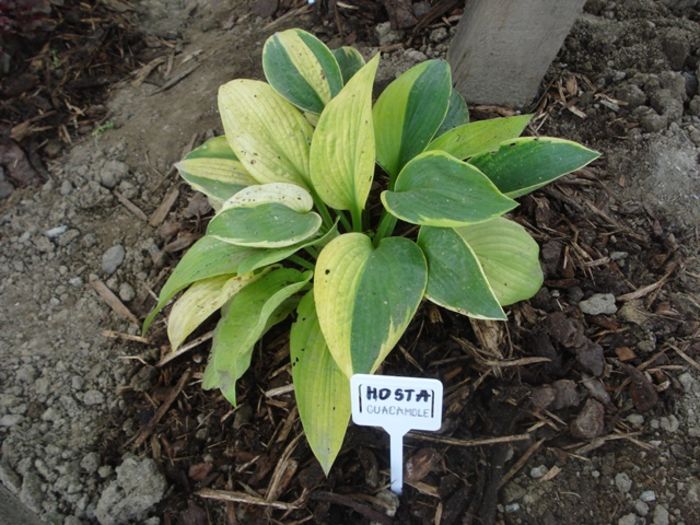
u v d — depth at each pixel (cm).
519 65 60
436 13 72
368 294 40
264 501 46
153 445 50
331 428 41
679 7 71
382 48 71
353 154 45
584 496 46
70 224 64
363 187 45
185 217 63
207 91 72
